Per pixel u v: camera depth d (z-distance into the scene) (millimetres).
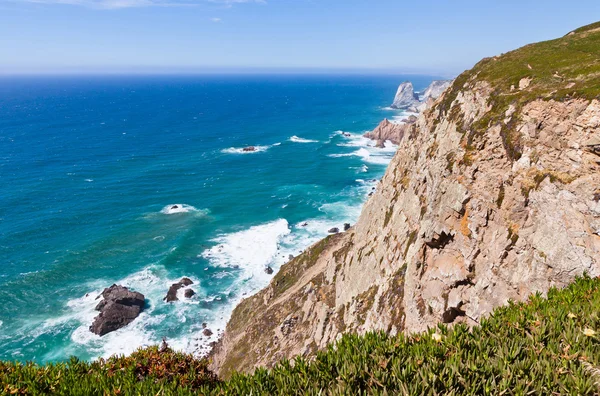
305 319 39938
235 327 52219
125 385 10266
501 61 28438
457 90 31531
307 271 51000
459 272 22250
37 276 67250
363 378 8930
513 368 8609
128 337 54406
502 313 11883
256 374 9805
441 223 23516
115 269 70375
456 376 8578
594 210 16938
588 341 9438
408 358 9227
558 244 17781
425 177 30047
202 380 12039
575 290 12906
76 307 60000
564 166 18719
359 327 30141
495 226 21016
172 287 64125
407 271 26688
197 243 80188
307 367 9680
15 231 82625
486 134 22891
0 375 10898
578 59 22906
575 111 18750
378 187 43281
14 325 55844
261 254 75750
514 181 20469
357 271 36812
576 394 7875
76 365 11953
